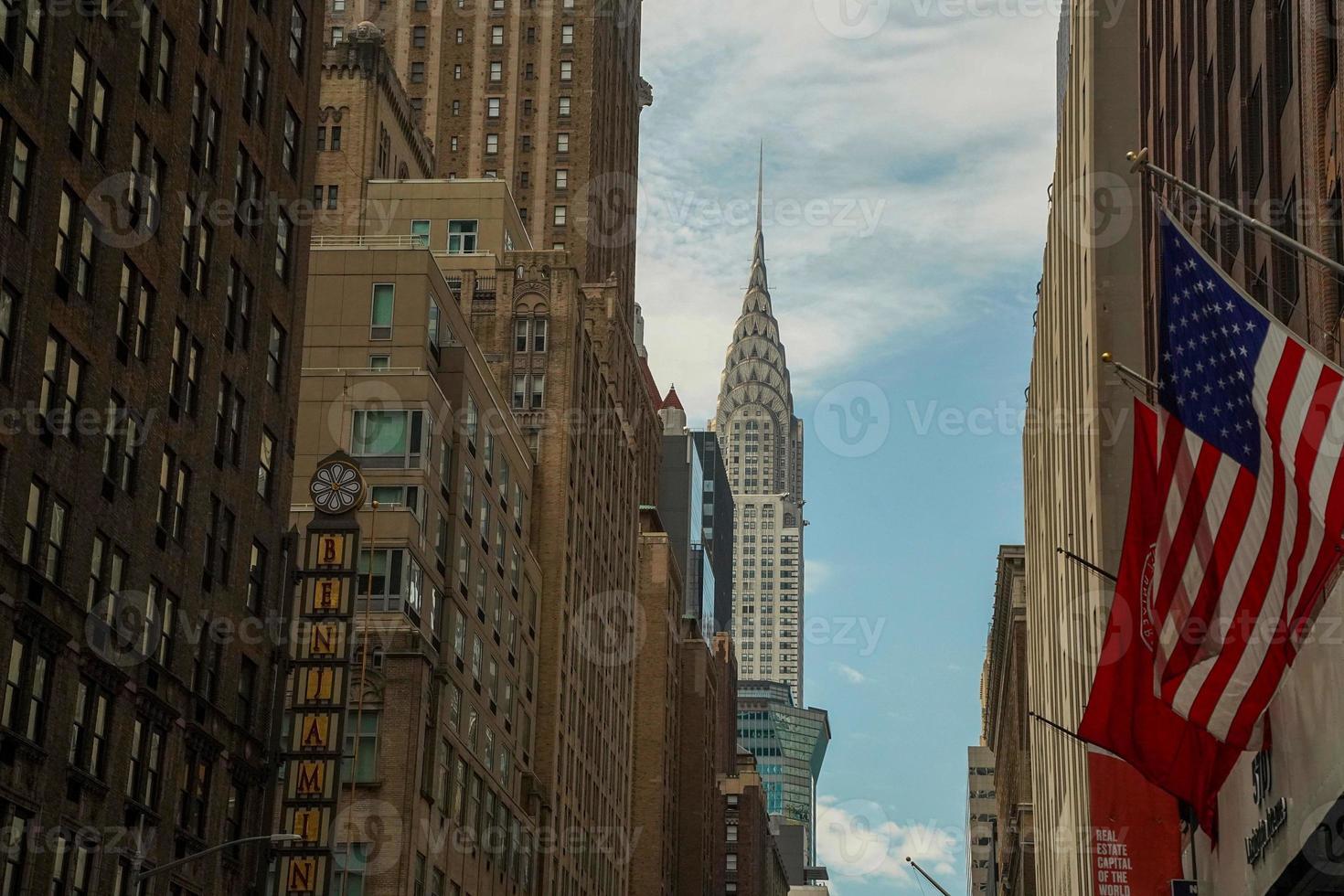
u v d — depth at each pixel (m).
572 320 117.19
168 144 54.81
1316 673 34.84
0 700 43.31
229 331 60.72
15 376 44.19
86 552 48.50
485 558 93.75
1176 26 59.91
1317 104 37.16
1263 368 29.78
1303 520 30.25
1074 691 87.62
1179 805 56.09
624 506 142.62
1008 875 148.88
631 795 144.00
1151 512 37.62
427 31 173.25
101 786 49.03
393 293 87.75
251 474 62.66
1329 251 36.56
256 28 63.47
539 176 168.75
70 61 47.50
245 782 61.41
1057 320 98.88
